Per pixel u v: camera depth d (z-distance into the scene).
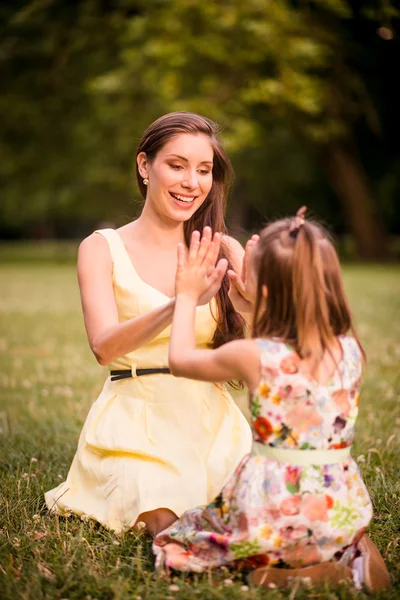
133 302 3.22
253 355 2.46
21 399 5.58
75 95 20.28
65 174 23.84
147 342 2.98
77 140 22.11
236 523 2.51
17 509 3.21
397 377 6.21
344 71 18.44
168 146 3.20
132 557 2.75
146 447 3.05
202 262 2.67
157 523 2.92
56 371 6.79
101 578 2.58
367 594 2.48
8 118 21.08
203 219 3.40
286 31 15.67
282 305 2.50
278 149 25.81
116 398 3.21
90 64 17.81
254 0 14.89
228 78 17.17
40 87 20.25
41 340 8.77
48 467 3.86
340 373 2.51
